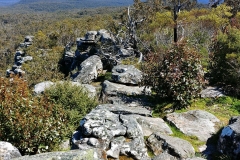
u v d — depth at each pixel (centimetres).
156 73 1059
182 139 730
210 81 1244
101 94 1248
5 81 780
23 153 707
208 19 2425
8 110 696
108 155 625
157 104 1052
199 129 838
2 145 502
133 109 961
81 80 1675
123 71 1373
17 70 5281
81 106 1048
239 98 1084
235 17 2581
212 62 1272
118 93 1199
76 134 698
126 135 678
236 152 595
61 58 4322
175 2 2502
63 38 7662
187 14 2627
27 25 19100
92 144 636
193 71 1016
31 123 702
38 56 5500
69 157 369
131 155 646
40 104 788
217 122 882
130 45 2430
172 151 663
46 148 706
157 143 709
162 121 882
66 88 1096
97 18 9156
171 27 2505
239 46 1180
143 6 2992
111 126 682
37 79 3156
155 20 2703
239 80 1116
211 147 725
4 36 16788
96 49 2603
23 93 776
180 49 1037
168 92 1038
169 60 1039
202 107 1027
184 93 1004
